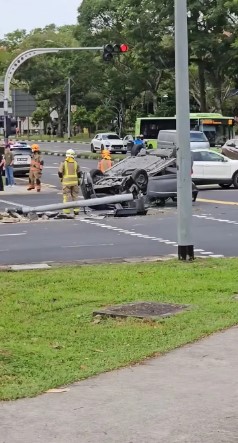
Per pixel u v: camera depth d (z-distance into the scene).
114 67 88.19
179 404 7.43
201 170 40.09
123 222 26.64
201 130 60.16
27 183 48.19
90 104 117.69
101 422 6.95
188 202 17.20
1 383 8.07
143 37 77.75
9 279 14.96
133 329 10.58
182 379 8.26
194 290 13.51
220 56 73.81
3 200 36.38
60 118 125.06
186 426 6.83
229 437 6.57
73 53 103.25
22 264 17.61
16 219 27.67
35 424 6.92
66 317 11.43
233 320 10.98
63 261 18.03
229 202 33.28
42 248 20.41
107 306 12.22
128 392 7.82
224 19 71.81
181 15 16.75
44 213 28.70
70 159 30.20
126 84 88.38
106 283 14.30
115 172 33.75
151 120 66.56
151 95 92.44
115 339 10.03
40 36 115.81
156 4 75.25
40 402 7.52
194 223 25.58
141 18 76.75
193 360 9.02
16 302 12.57
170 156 33.56
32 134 148.75
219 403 7.45
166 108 84.31
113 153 78.00
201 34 72.06
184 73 16.81
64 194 30.17
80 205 28.72
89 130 121.19
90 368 8.65
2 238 22.56
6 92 42.47
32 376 8.34
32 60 113.12
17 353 9.23
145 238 22.20
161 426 6.83
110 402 7.50
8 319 11.28
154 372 8.54
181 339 9.94
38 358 9.04
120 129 100.38
